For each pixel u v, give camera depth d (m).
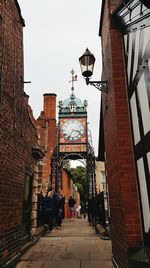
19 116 6.27
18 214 5.92
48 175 17.42
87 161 14.97
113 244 5.15
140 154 3.54
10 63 5.53
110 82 4.87
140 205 3.60
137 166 3.71
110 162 5.27
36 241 8.21
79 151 15.09
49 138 18.59
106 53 5.43
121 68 4.45
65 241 8.35
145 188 3.35
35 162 8.66
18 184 6.04
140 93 3.48
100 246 7.33
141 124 3.47
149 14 3.17
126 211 3.68
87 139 15.31
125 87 4.32
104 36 5.81
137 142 3.68
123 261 3.95
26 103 7.21
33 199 8.21
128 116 4.15
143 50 3.34
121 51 4.55
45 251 6.78
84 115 15.80
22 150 6.56
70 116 15.80
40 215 9.86
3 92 4.89
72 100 16.30
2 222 4.62
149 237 3.20
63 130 15.56
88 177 15.12
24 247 6.58
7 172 5.09
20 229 6.07
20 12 6.47
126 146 3.99
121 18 4.43
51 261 5.68
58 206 12.27
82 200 40.31
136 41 3.68
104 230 8.74
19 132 6.23
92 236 9.38
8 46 5.41
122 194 3.78
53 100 19.86
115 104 4.23
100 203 10.19
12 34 5.79
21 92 6.60
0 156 4.63
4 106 4.94
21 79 6.68
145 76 3.25
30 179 8.18
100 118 7.39
